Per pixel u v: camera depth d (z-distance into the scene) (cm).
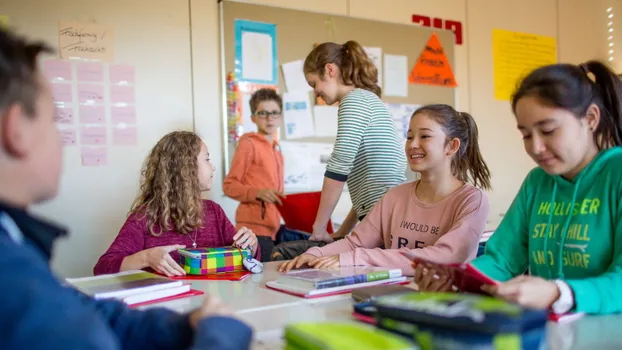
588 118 100
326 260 145
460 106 392
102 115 287
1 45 57
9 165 58
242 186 274
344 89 209
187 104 306
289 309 103
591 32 445
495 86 405
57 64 277
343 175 194
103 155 287
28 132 58
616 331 83
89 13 285
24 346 46
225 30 312
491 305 67
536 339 66
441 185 158
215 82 313
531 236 118
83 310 51
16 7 269
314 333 64
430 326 64
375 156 194
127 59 293
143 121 296
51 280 53
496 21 407
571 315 90
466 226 144
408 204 164
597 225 104
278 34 328
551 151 99
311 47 338
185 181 181
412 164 159
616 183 102
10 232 56
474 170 176
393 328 68
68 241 279
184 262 154
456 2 391
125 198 292
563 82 96
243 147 287
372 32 357
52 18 277
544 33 426
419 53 374
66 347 46
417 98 373
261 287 129
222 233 190
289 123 330
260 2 322
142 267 154
